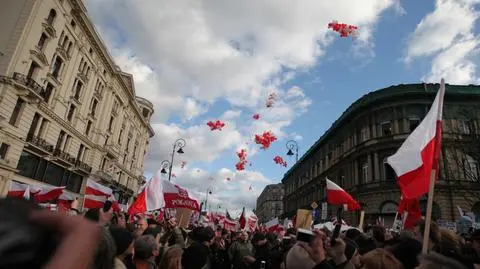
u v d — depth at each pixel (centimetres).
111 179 5456
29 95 3158
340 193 1144
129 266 416
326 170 5012
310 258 367
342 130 4591
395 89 3669
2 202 87
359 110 4044
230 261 945
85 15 4038
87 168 4659
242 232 992
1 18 3127
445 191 3122
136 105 6669
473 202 3048
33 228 84
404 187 675
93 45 4494
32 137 3400
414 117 3528
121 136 6166
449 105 3416
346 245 451
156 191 1085
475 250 534
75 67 4109
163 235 849
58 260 82
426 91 3494
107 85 5238
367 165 3788
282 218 7719
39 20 3262
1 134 2909
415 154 671
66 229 91
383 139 3606
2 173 2942
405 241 450
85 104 4516
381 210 3444
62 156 4019
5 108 2917
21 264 78
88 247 91
